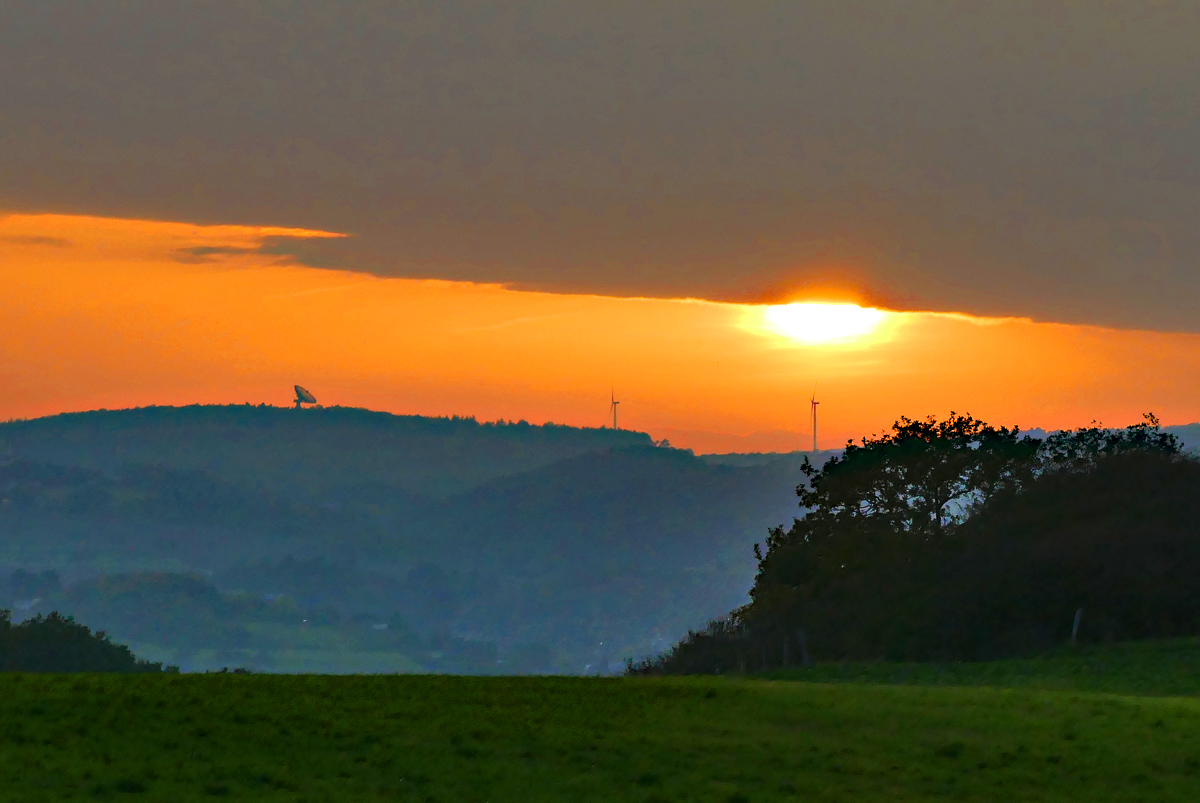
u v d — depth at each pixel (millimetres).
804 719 100875
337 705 99062
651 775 84000
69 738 83812
